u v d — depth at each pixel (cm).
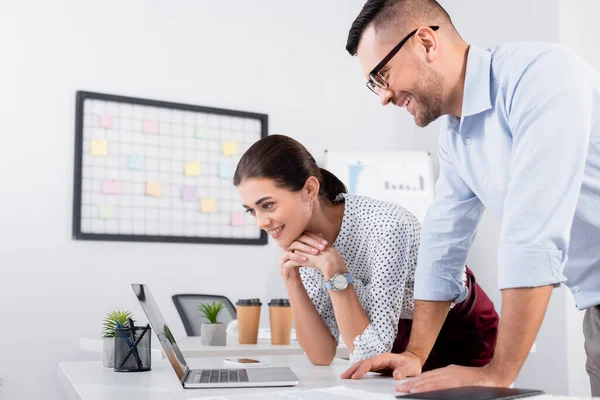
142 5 343
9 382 299
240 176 150
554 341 322
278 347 213
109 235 323
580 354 321
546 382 324
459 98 129
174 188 343
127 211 330
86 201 322
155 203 337
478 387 96
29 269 308
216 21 361
